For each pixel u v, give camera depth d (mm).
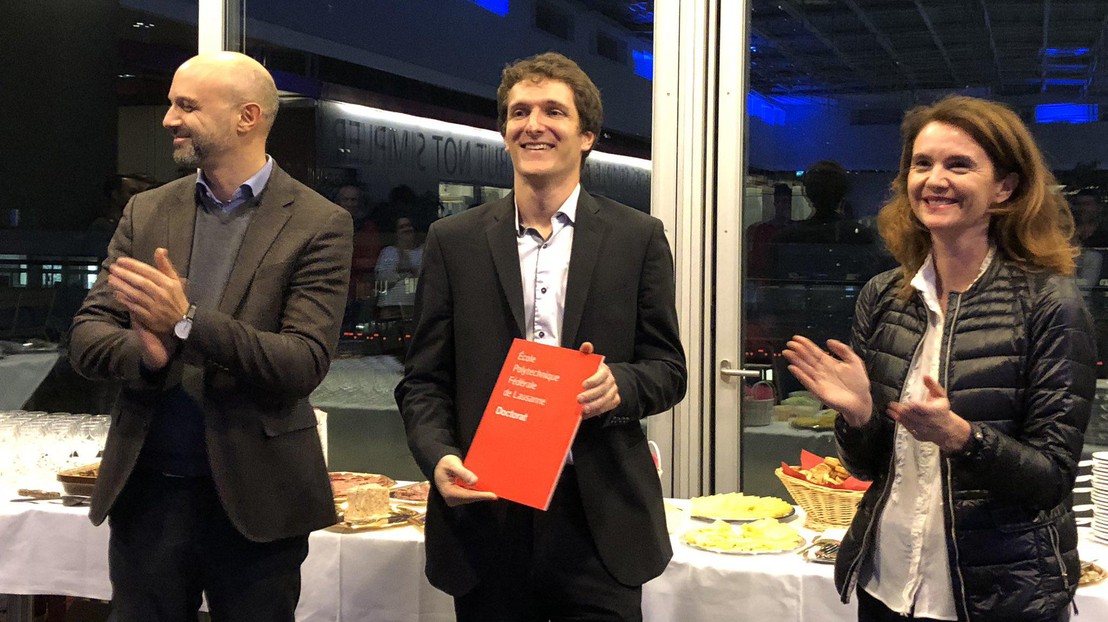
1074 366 1530
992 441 1490
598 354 1876
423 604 2412
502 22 3617
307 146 3846
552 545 1856
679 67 3336
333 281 2066
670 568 2277
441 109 3775
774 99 3338
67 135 4027
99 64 3982
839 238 3324
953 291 1669
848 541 1738
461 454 1902
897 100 3270
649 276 1925
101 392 4043
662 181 3359
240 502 1950
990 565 1565
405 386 1979
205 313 1875
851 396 1665
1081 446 1531
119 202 4035
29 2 4004
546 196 1908
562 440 1754
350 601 2451
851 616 2145
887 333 1731
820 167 3318
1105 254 3150
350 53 3797
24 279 4090
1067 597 1574
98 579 2531
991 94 3240
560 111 1878
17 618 2832
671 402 1897
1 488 2768
